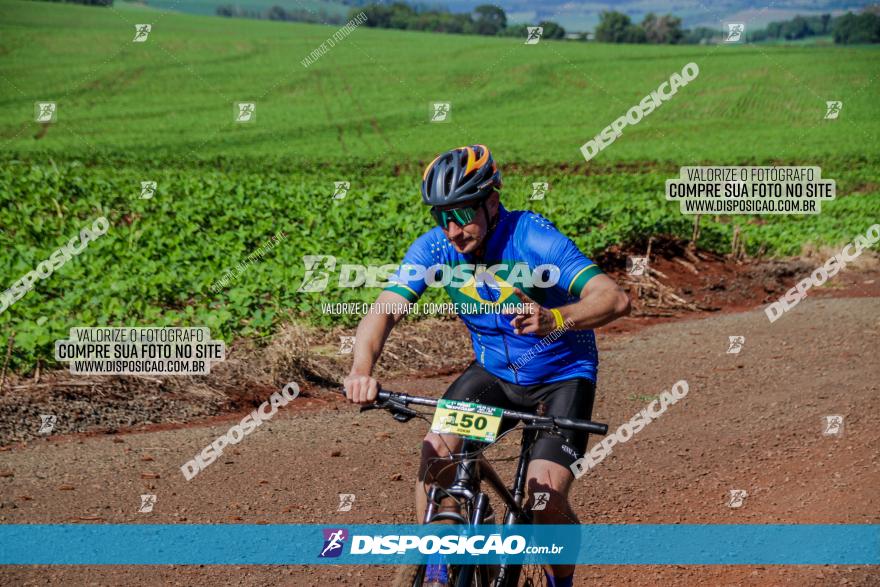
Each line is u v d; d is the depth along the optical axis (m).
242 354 7.22
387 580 3.79
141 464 5.09
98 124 38.94
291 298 8.29
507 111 45.94
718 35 66.38
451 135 39.44
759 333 8.84
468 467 2.78
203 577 3.74
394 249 10.33
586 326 2.98
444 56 59.00
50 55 51.62
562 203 14.28
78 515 4.32
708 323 9.49
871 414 6.08
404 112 44.75
